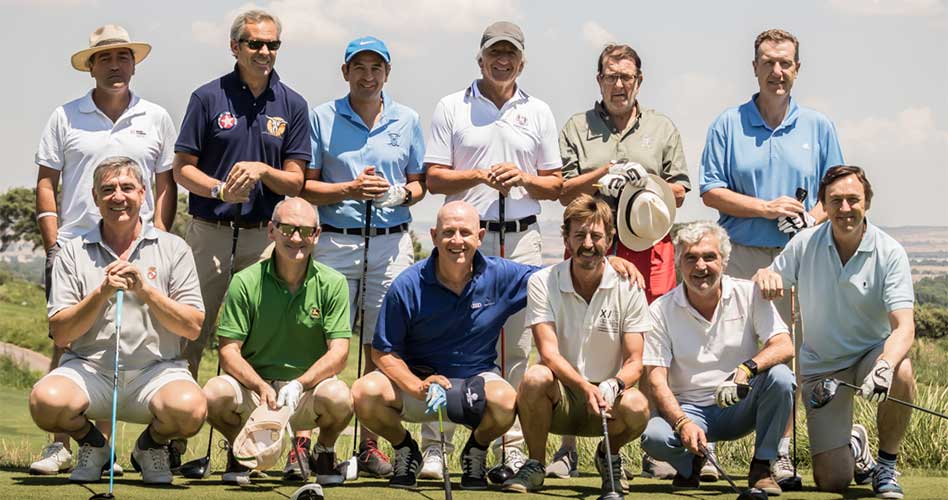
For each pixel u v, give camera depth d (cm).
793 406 613
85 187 641
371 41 669
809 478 658
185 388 559
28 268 6475
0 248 6450
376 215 674
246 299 588
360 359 673
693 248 579
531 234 684
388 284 673
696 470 602
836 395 592
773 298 587
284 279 590
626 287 586
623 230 666
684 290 599
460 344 605
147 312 577
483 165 679
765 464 579
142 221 586
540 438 579
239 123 651
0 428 1156
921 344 1500
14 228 6419
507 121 681
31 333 3572
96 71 644
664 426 592
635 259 678
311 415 588
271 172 640
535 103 691
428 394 550
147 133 652
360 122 675
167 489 546
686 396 603
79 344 576
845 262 586
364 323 677
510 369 666
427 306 595
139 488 547
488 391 575
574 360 592
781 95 685
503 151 679
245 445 547
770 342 582
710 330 595
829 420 592
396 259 677
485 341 609
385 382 583
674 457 593
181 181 650
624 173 661
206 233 659
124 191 565
